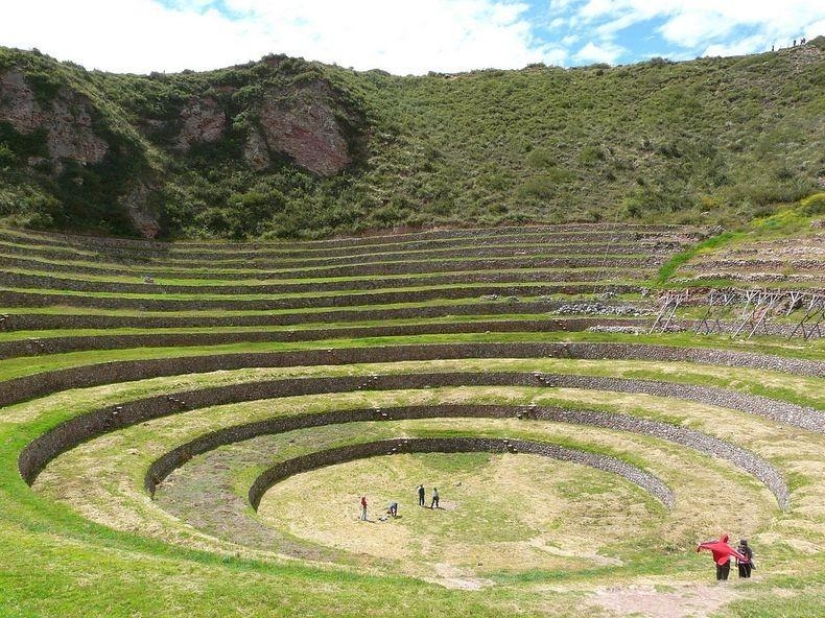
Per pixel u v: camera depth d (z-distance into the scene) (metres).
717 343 53.75
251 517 30.91
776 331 53.94
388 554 28.77
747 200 83.12
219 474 36.66
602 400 47.53
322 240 90.00
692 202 87.62
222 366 52.47
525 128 112.75
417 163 104.00
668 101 113.19
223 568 21.59
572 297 67.56
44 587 17.67
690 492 34.19
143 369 48.38
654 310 62.75
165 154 95.19
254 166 100.06
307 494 36.59
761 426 40.25
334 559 26.36
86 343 51.25
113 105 94.69
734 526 30.23
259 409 46.09
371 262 80.69
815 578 22.00
